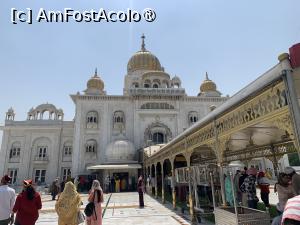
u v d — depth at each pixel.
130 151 34.69
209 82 44.69
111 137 37.81
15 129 40.78
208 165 12.65
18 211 6.06
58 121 42.06
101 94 39.84
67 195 6.71
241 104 5.61
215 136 7.31
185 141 11.16
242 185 10.79
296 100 3.89
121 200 20.84
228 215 7.23
